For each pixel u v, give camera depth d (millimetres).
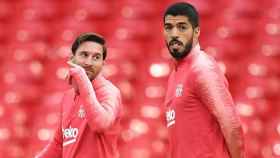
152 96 37562
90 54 17375
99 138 17234
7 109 38406
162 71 38906
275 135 34844
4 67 41438
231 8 42438
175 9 16359
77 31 42625
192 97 16094
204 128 16031
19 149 36125
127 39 41531
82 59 17391
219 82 15898
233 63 39156
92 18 43469
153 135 35094
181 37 16328
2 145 36344
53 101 37594
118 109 17281
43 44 42406
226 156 16016
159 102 37188
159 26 42688
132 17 43156
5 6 45125
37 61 41531
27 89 39188
